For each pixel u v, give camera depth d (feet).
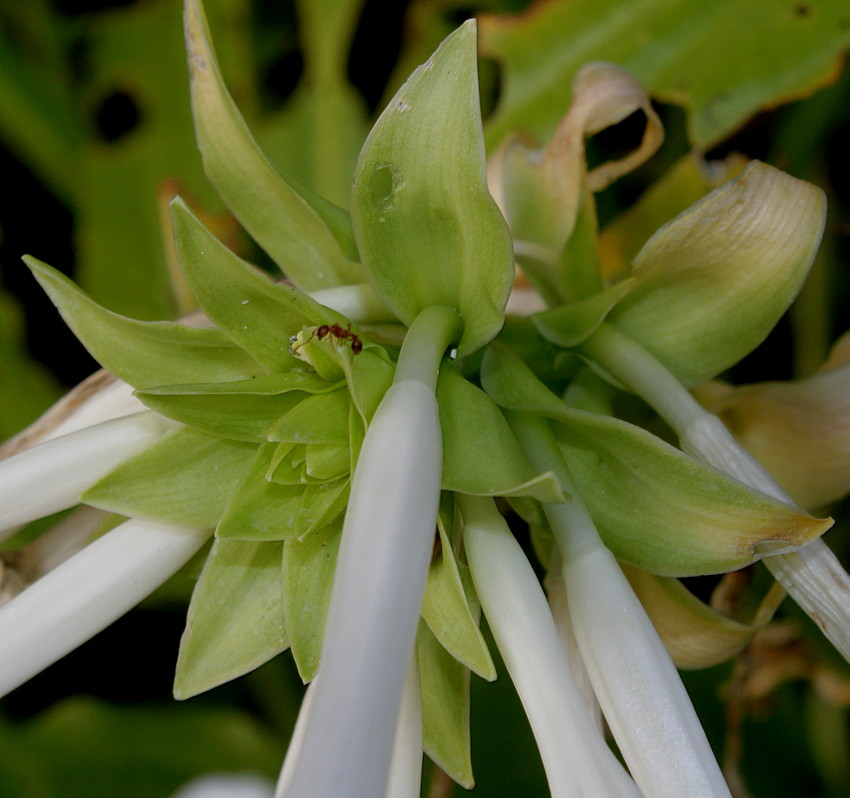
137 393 0.91
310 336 0.91
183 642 0.93
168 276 1.34
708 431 0.96
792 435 1.03
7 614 0.92
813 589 0.95
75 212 1.40
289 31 1.39
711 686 1.24
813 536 0.91
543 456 0.93
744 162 1.13
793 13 1.18
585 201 1.03
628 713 0.89
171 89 1.39
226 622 0.94
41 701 1.38
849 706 1.21
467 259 0.92
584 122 1.02
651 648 0.89
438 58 0.90
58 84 1.43
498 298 0.92
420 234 0.93
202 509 0.93
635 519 0.93
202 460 0.94
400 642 0.83
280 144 1.32
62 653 0.92
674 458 0.91
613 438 0.92
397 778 0.90
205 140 0.98
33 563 1.00
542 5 1.21
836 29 1.17
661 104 1.28
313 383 0.92
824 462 1.03
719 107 1.18
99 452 0.94
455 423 0.90
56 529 1.01
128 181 1.37
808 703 1.25
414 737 0.91
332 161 1.30
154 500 0.93
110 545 0.93
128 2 1.43
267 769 1.30
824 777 1.24
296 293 0.91
